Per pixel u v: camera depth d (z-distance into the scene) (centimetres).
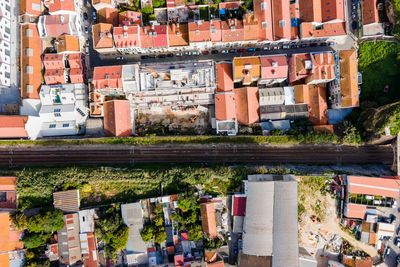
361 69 8825
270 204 7600
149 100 8688
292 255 7525
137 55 9031
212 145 8588
